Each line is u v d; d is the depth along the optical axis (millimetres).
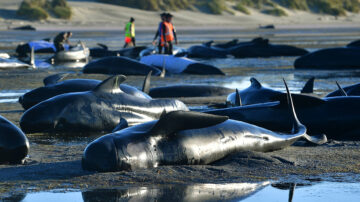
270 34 168375
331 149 23109
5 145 19641
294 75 59375
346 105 26438
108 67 58000
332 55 68188
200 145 19328
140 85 48562
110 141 18281
